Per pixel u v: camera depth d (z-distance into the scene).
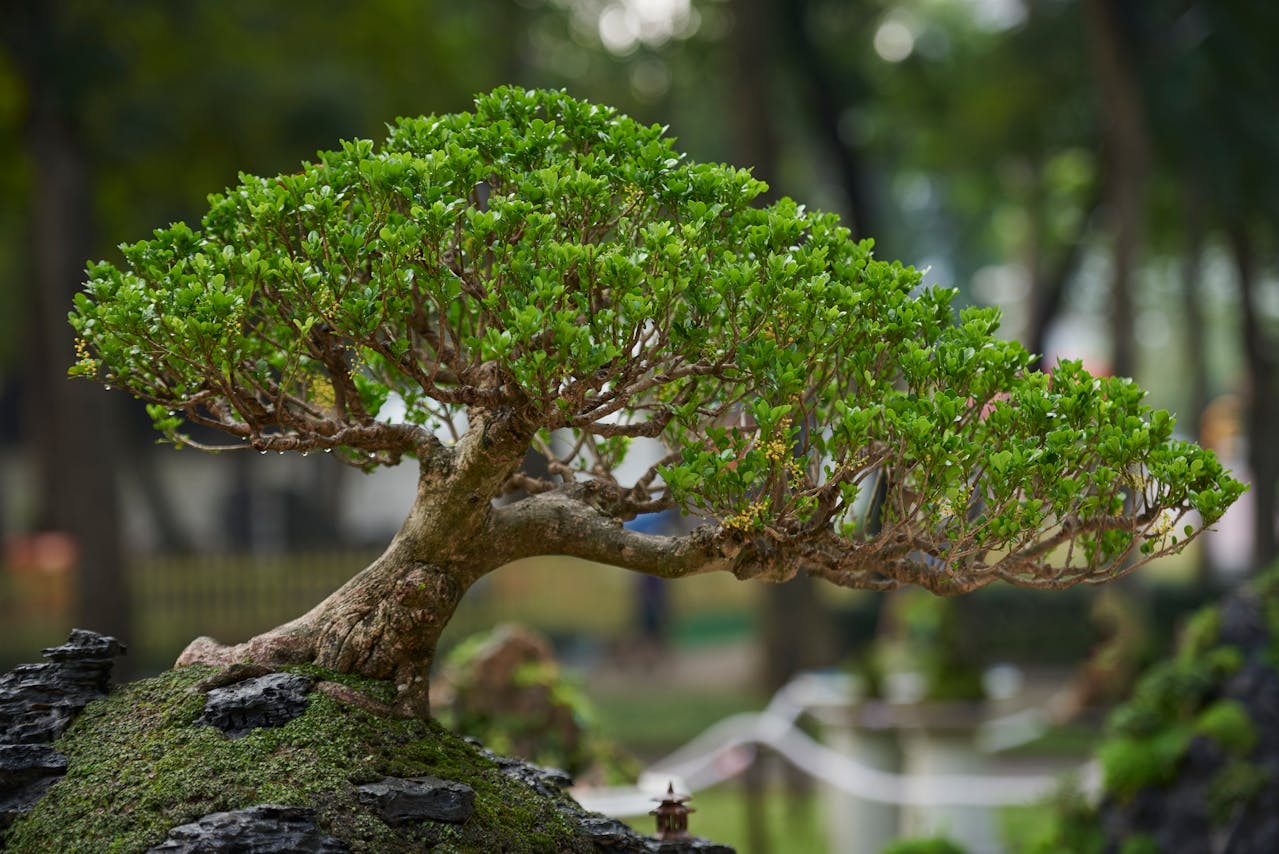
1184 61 22.50
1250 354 29.59
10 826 4.04
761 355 4.02
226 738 4.14
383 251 3.98
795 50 25.70
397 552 4.49
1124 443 4.09
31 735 4.29
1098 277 34.19
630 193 4.11
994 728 16.22
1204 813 8.54
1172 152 23.98
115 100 20.30
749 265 3.93
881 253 27.59
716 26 26.84
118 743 4.21
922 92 28.28
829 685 13.46
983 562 4.50
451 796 4.08
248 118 21.02
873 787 11.96
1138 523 4.25
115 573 20.97
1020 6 26.00
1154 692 9.14
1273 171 23.59
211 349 3.88
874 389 4.23
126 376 4.29
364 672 4.43
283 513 35.34
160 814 3.88
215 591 24.89
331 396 4.88
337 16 22.28
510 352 3.94
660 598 28.36
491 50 26.59
